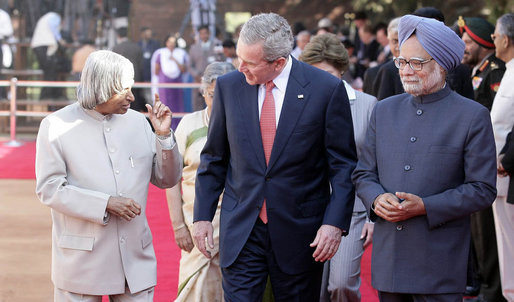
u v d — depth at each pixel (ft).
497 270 17.60
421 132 11.41
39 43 48.85
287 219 11.86
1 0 51.16
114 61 11.34
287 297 12.21
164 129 11.85
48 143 11.49
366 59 41.06
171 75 45.37
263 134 11.95
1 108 48.70
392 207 11.03
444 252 11.28
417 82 11.28
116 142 11.73
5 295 18.04
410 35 11.30
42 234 23.49
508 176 15.71
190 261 14.47
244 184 12.00
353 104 14.56
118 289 11.71
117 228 11.70
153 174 12.41
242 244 11.92
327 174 12.37
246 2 69.26
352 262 14.12
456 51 11.28
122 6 51.85
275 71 11.62
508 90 15.92
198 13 56.29
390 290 11.46
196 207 12.45
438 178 11.24
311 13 71.77
